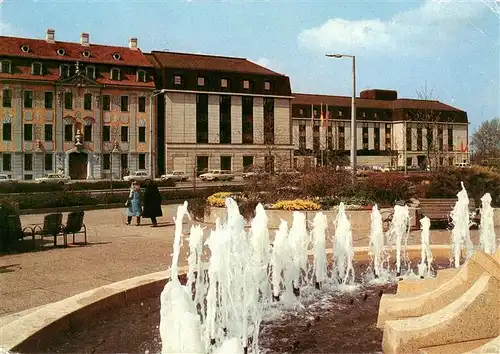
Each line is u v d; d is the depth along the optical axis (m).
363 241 13.06
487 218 12.25
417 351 4.42
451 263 10.03
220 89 64.81
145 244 12.72
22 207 23.97
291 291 7.65
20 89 52.16
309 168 22.06
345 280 8.47
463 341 4.44
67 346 5.19
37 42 54.44
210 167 63.84
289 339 5.51
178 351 3.90
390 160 81.00
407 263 9.99
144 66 58.91
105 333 5.57
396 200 20.06
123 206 27.41
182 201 30.31
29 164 52.84
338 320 6.19
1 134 51.44
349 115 84.62
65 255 10.93
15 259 10.43
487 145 42.62
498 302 4.47
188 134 62.66
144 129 59.00
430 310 5.32
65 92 54.34
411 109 85.12
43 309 5.73
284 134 69.06
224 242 6.63
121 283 7.06
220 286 6.56
